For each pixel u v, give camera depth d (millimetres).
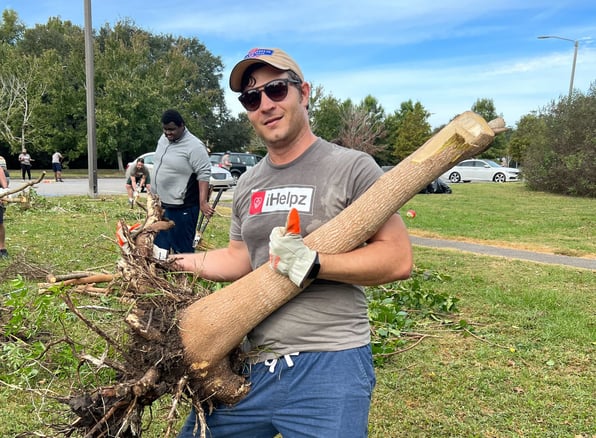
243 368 1840
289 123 1800
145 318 1751
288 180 1843
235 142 55031
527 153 23719
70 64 39000
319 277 1637
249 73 1838
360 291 1837
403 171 1670
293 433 1768
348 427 1704
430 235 10953
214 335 1703
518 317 5262
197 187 5480
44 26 48688
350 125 43500
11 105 37156
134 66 39625
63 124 39406
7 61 38156
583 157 20703
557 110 22328
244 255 2121
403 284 5797
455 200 18656
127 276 1891
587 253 9109
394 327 4688
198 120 48281
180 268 2109
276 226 1821
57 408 2875
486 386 3744
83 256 6941
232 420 1862
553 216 14117
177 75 44906
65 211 12312
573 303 5777
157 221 2137
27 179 27000
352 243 1655
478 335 4766
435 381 3826
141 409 1762
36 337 3742
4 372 3359
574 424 3279
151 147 41531
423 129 48156
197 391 1790
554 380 3859
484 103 57969
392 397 3588
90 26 15961
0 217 6691
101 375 2238
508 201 18422
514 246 9766
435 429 3211
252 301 1677
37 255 7008
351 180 1765
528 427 3248
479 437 3127
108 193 18891
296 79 1815
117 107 37906
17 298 3055
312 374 1730
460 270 7512
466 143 1625
